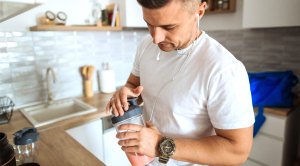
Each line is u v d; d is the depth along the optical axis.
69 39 1.84
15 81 1.64
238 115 0.62
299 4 1.50
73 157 0.92
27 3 0.57
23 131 0.80
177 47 0.68
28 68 1.68
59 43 1.79
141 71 0.89
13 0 0.53
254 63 2.09
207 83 0.67
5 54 1.56
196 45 0.72
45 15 1.69
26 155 0.85
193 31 0.69
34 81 1.73
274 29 1.92
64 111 1.79
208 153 0.64
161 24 0.58
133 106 0.68
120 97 0.71
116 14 1.89
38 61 1.72
